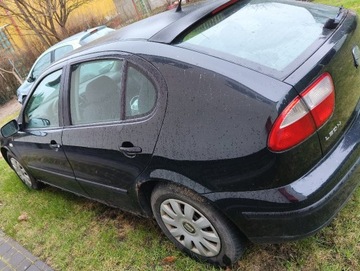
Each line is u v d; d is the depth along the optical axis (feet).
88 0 46.57
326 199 5.95
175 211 7.50
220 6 7.84
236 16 7.75
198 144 6.34
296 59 6.18
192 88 6.41
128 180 8.08
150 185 7.83
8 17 45.27
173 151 6.70
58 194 13.23
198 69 6.41
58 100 9.72
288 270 7.14
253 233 6.56
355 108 6.89
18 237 11.27
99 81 8.26
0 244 11.21
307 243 7.49
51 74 10.15
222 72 6.19
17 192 14.57
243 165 5.99
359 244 7.13
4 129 11.47
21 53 49.83
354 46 6.91
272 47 6.60
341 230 7.52
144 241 9.21
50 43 42.47
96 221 10.74
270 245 7.77
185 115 6.47
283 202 5.87
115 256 9.05
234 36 7.02
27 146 11.72
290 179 5.88
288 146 5.69
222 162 6.16
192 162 6.49
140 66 7.23
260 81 5.90
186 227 7.61
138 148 7.31
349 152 6.36
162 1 50.80
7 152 13.96
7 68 49.67
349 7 20.21
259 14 7.80
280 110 5.61
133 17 50.67
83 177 9.70
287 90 5.68
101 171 8.79
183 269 7.98
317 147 5.99
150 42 7.38
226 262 7.42
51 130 10.21
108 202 9.75
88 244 9.84
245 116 5.86
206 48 6.78
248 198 6.18
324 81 6.03
